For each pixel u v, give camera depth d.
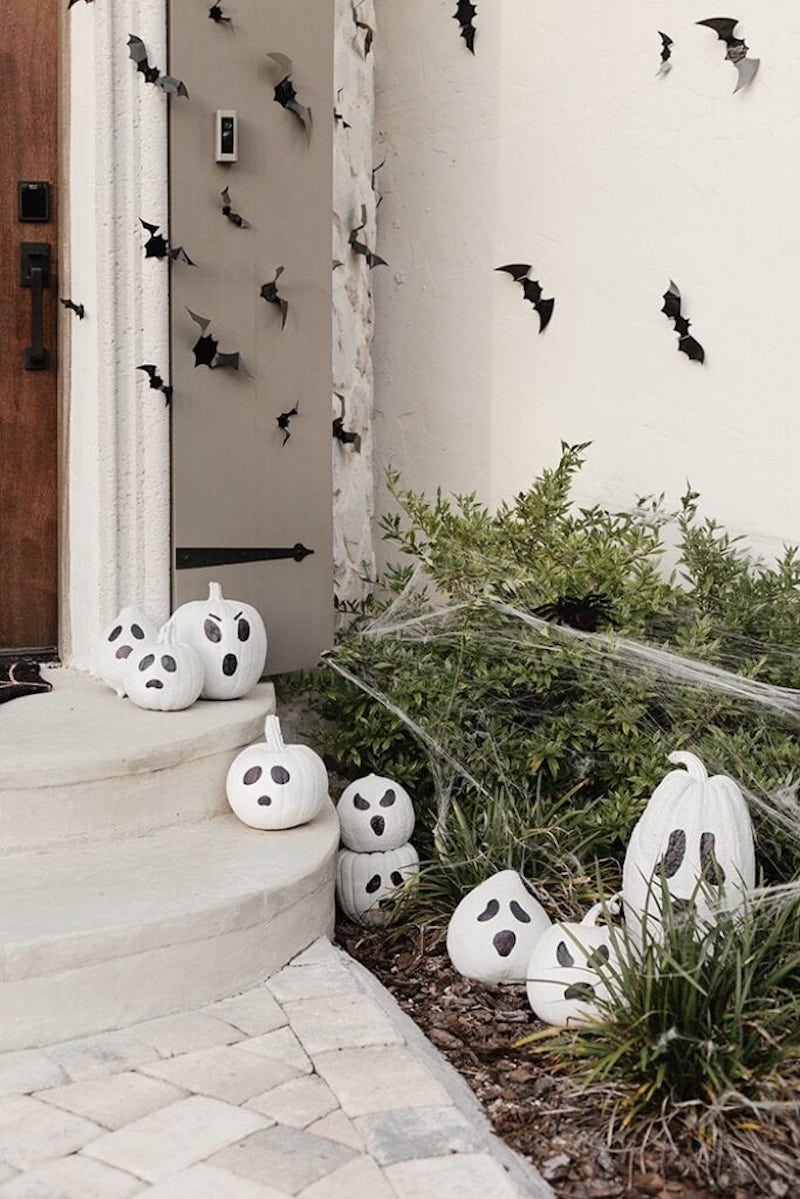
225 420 4.24
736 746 3.56
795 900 3.18
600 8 4.34
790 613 3.72
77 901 3.11
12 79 4.25
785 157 3.92
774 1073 2.74
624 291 4.36
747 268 4.04
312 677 4.41
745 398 4.07
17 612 4.46
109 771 3.45
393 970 3.50
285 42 4.24
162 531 4.19
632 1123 2.70
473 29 4.69
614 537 4.04
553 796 4.01
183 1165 2.46
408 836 3.87
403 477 5.05
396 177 5.00
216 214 4.15
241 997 3.15
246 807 3.58
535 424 4.64
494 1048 3.06
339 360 4.76
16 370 4.36
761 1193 2.51
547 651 3.88
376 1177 2.43
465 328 4.83
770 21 3.92
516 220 4.64
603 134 4.37
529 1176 2.51
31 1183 2.41
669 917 2.91
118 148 4.04
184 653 3.85
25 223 4.32
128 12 4.00
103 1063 2.84
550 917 3.54
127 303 4.11
